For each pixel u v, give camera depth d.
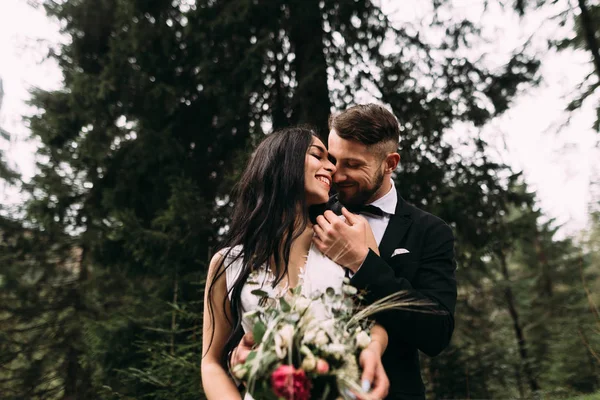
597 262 15.06
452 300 1.75
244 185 1.94
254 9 6.71
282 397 1.28
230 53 6.96
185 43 7.20
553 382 10.81
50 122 7.86
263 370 1.36
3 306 8.90
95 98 7.35
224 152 7.44
